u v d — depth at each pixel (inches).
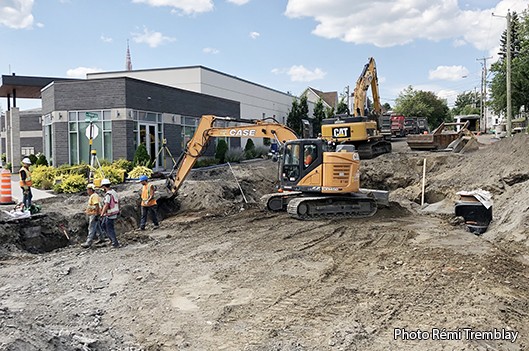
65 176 749.3
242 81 1713.8
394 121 1878.7
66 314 286.7
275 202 644.1
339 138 978.1
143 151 895.1
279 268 381.1
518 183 639.8
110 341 246.8
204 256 424.8
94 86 898.1
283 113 2165.4
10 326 223.6
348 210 617.9
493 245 454.0
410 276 350.6
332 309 288.7
